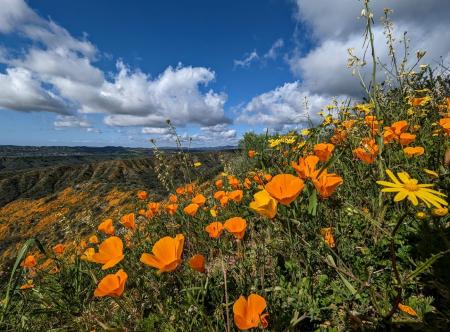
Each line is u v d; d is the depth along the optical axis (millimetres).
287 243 2129
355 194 2660
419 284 1798
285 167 2760
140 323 1986
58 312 2727
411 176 2383
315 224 2039
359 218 2316
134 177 87500
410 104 3477
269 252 2336
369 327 1619
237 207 3590
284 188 1411
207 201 4477
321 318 1861
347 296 1864
